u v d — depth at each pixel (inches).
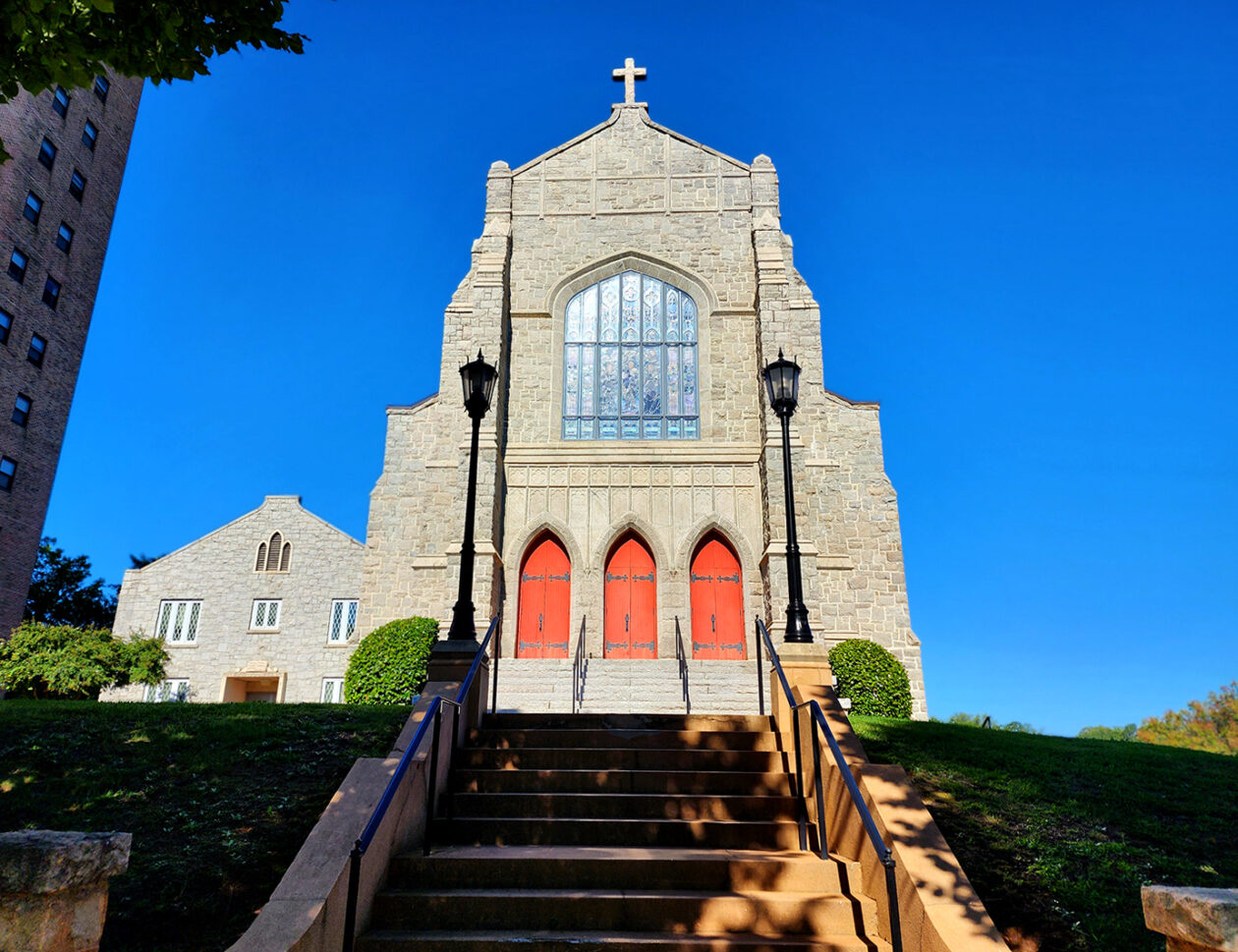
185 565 1378.0
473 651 398.0
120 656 950.4
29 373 1254.9
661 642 853.8
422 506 961.5
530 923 255.4
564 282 972.6
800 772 331.0
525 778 344.2
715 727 397.7
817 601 815.1
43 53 284.2
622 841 309.1
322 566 1370.6
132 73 302.5
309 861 242.5
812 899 259.1
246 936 212.4
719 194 1000.2
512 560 877.8
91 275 1389.0
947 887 237.6
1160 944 271.6
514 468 909.2
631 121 1029.8
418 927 254.7
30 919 145.4
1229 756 479.8
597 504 898.1
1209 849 342.6
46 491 1270.9
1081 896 299.1
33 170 1284.4
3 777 367.6
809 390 937.5
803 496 844.0
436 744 311.0
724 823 309.6
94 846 153.6
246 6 304.0
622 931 253.3
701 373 946.1
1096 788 402.9
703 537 897.5
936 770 415.8
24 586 1217.4
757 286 937.5
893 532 957.2
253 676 1323.8
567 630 871.7
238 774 375.6
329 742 418.6
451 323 992.9
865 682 762.8
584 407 946.1
